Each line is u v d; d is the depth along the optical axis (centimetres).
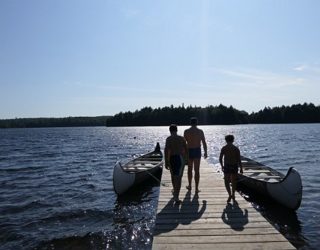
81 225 1077
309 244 896
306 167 2245
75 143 5584
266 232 720
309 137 5628
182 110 15362
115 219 1136
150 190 1577
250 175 1411
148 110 16938
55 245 911
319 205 1257
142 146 4694
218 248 642
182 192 1081
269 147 3919
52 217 1164
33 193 1571
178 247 648
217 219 807
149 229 1024
